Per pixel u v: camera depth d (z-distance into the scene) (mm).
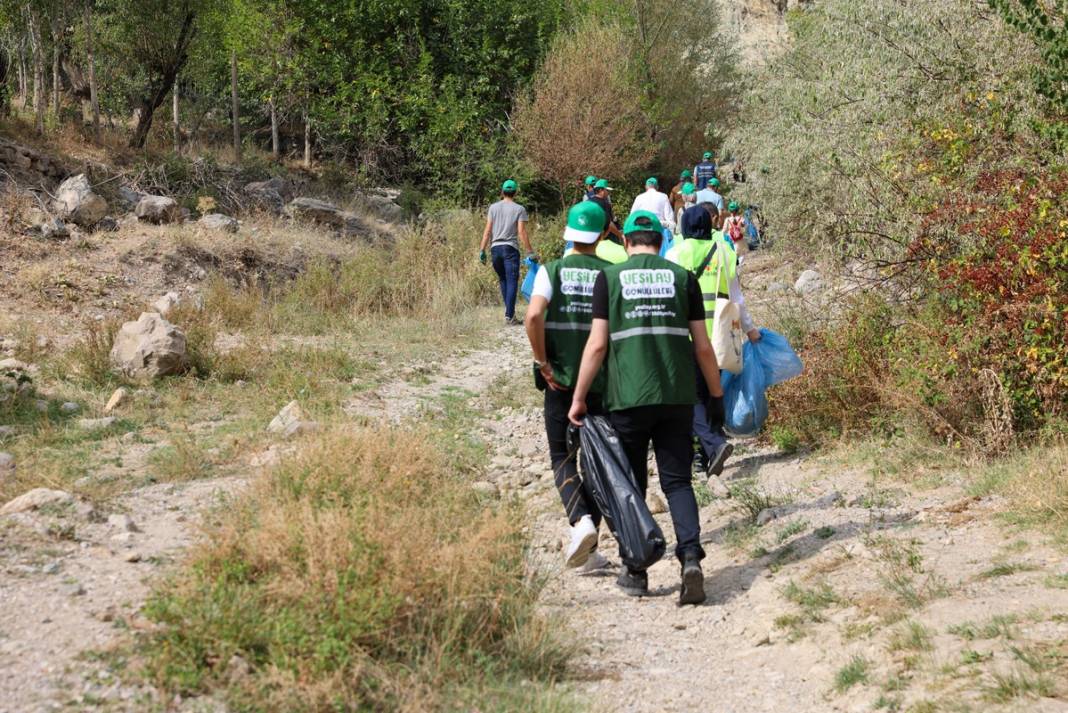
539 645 4008
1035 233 6117
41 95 14852
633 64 22297
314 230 15102
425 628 3840
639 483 5039
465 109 20438
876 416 6930
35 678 3299
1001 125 7730
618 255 6434
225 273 12492
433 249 14758
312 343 10523
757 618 4469
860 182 8891
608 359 4797
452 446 7074
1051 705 3139
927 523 5137
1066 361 5859
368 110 20078
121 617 3783
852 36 10086
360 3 20547
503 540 4586
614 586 5094
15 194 12430
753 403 6395
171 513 5383
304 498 4496
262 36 19906
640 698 3748
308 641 3459
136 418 7289
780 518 5680
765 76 14039
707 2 25062
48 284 10672
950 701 3279
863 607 4234
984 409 6113
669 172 23984
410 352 10609
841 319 7629
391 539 4008
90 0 16344
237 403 7859
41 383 7938
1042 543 4574
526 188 20547
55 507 5137
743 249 12836
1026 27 7297
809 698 3639
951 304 6543
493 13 21719
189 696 3266
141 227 12953
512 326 12664
